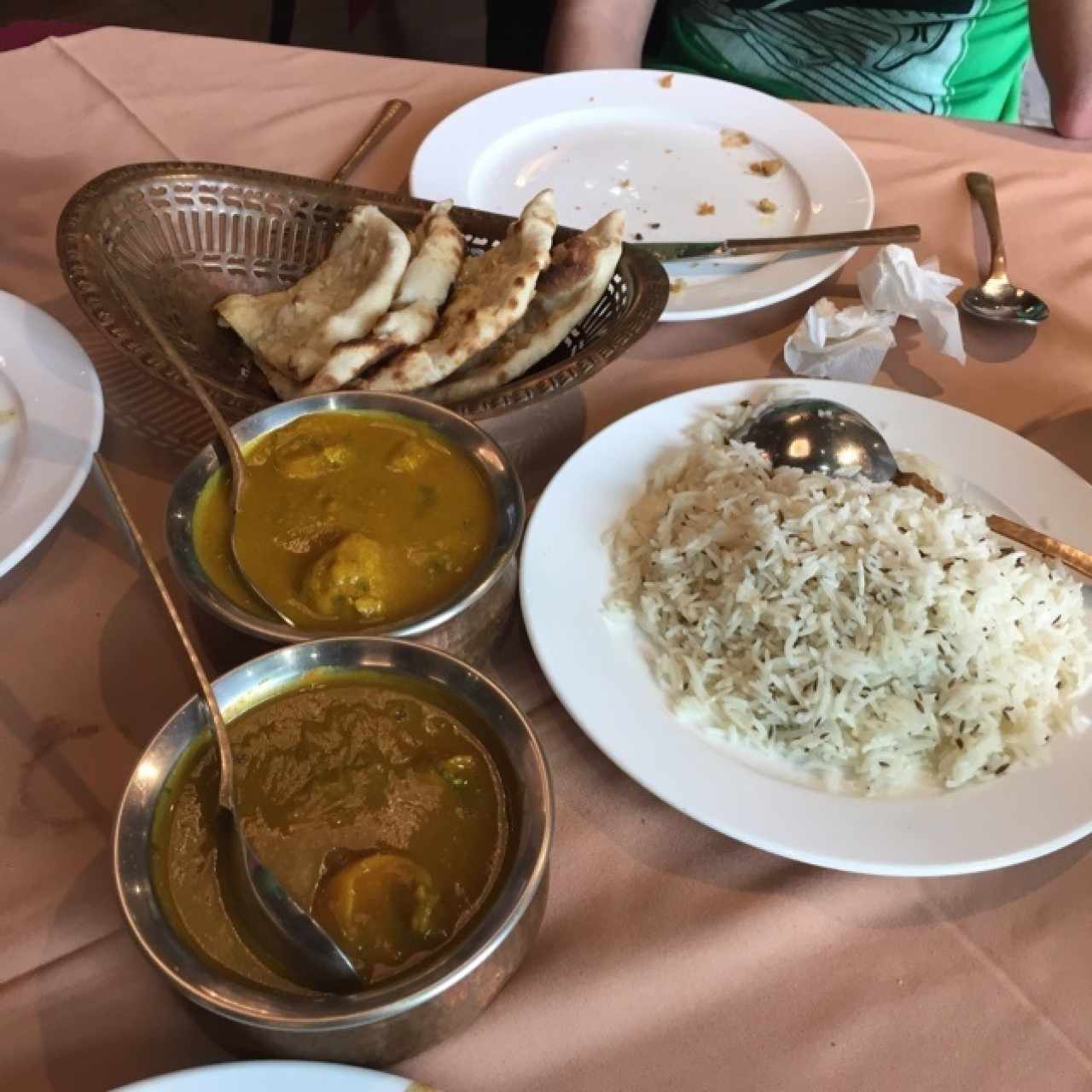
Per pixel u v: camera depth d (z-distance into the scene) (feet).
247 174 3.72
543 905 2.05
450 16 11.76
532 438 3.40
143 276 3.47
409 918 1.86
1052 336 3.82
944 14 5.90
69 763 2.46
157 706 2.57
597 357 3.05
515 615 2.79
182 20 11.67
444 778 2.06
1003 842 2.20
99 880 2.23
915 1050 2.02
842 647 2.55
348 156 4.63
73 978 2.08
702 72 6.38
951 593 2.60
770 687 2.55
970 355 3.75
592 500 3.00
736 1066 1.99
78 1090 1.94
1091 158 4.70
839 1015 2.07
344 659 2.20
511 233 3.50
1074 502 3.04
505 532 2.55
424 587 2.49
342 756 2.11
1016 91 6.63
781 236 4.26
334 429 2.80
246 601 2.43
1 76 4.93
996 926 2.22
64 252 3.22
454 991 1.83
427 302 3.33
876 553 2.67
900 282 3.70
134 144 4.61
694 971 2.13
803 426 3.13
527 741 2.04
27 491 2.92
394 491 2.68
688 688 2.58
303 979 1.78
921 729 2.48
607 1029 2.04
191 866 1.93
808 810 2.26
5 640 2.71
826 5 5.97
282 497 2.65
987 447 3.20
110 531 2.99
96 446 3.08
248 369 3.47
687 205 4.43
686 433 3.24
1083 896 2.27
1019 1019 2.07
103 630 2.74
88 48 5.12
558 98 4.88
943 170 4.62
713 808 2.24
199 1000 1.67
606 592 2.78
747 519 2.79
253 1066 1.76
